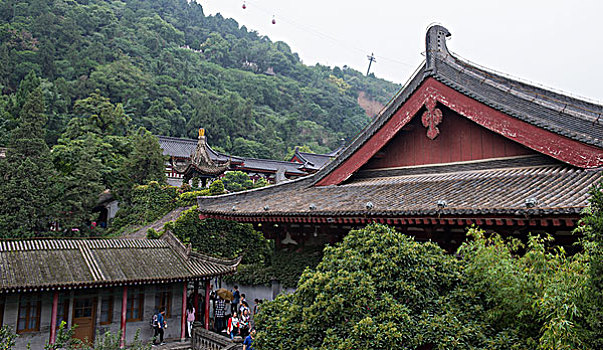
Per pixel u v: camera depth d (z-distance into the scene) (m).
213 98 126.38
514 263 7.61
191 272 20.34
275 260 18.27
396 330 6.67
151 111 95.06
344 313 7.27
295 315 7.96
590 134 11.49
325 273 7.91
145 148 46.91
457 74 14.62
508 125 12.48
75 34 108.88
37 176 36.62
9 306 17.52
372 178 16.88
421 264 7.84
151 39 136.75
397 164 16.20
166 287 20.97
